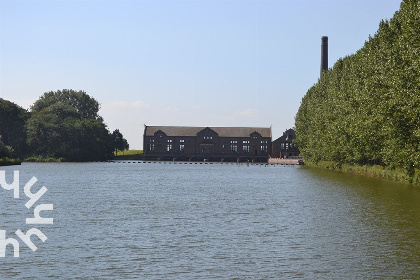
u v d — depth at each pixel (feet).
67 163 608.19
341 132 289.12
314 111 401.90
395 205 147.54
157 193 209.87
